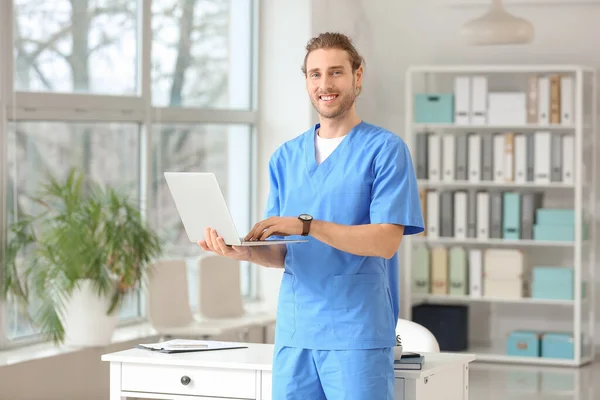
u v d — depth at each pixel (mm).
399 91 9695
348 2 9266
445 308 9031
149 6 7289
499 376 8180
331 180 3664
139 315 7312
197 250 8000
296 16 8484
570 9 9258
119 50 7062
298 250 3680
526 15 9359
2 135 5910
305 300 3652
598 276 9234
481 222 9039
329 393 3619
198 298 7215
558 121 8820
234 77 8492
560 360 8695
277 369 3715
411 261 9125
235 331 6980
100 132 6879
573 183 8789
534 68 8820
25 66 6227
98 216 6250
